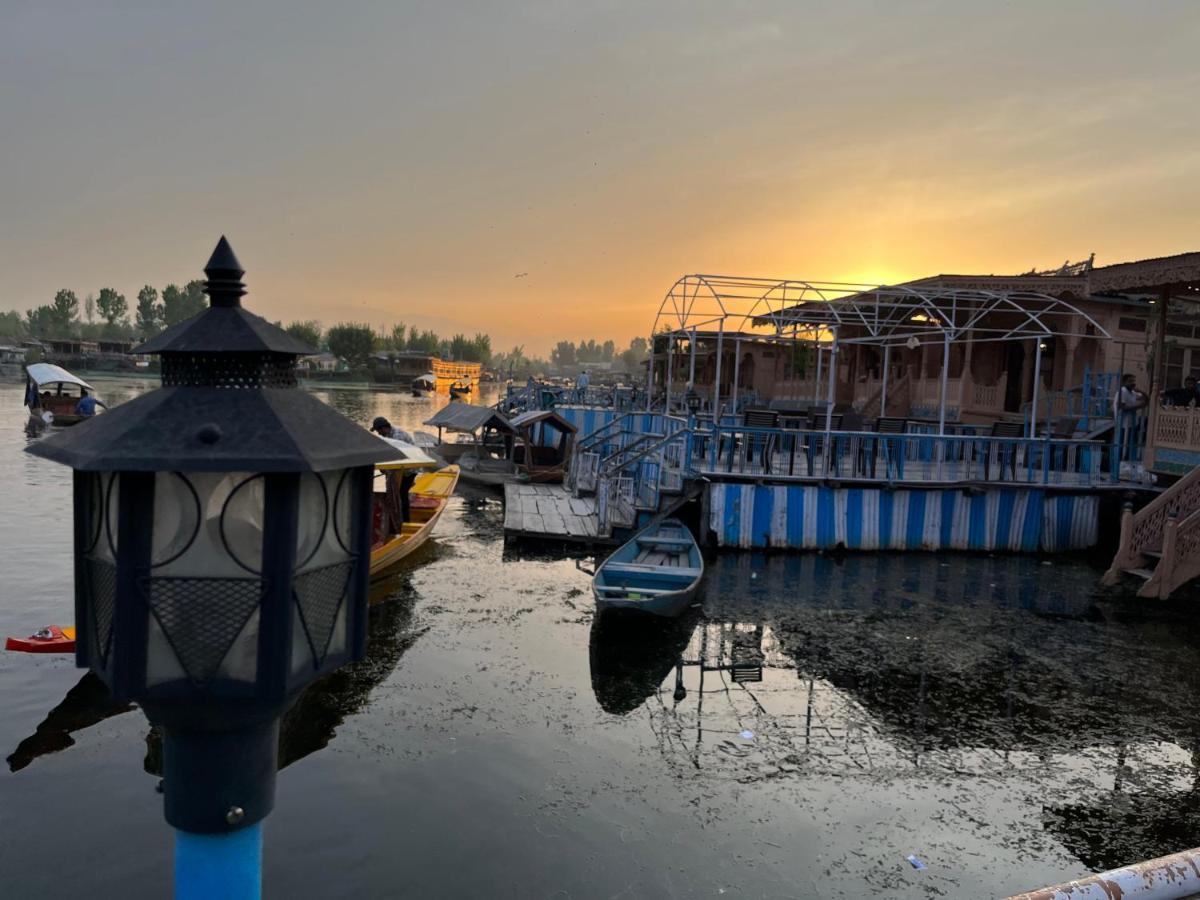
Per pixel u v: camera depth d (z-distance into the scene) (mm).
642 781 6656
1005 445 15742
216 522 1947
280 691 1984
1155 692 8648
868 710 8117
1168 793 6656
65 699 7805
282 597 1964
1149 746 7449
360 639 2318
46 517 15945
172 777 2164
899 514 14906
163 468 1793
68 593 11062
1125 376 18359
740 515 14664
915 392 26156
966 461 16359
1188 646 10070
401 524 13727
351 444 2107
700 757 7086
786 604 11609
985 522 15086
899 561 14289
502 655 9344
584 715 7852
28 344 92562
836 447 15219
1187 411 14445
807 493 14727
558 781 6617
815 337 22688
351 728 7438
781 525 14727
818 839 5930
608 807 6266
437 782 6543
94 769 6590
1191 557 11820
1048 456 15461
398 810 6148
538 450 24016
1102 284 15602
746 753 7176
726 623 10711
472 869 5488
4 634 9438
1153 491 15094
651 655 9492
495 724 7594
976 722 7879
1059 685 8805
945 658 9570
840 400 30125
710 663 9297
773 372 31578
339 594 2225
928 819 6219
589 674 8875
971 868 5645
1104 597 12195
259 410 1966
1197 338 21609
